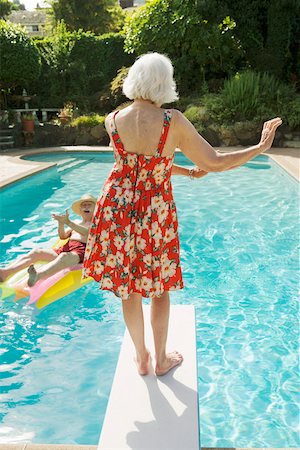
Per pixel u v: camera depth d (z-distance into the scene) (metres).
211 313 4.39
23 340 3.89
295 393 3.22
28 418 2.95
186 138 2.27
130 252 2.25
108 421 2.32
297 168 10.79
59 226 4.82
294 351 3.74
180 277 2.40
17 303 4.41
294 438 2.80
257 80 16.45
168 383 2.57
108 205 2.25
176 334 3.01
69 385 3.30
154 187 2.25
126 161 2.23
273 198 8.86
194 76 18.86
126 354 2.86
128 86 2.25
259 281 5.09
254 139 15.89
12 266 4.67
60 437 2.79
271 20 17.70
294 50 18.16
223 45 17.70
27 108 18.84
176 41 18.05
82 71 19.84
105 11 37.91
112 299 4.66
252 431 2.86
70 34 20.09
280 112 15.85
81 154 15.16
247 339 3.93
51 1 37.22
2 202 8.86
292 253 5.91
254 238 6.52
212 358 3.65
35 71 17.58
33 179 10.53
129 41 18.69
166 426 2.28
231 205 8.41
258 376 3.41
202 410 3.05
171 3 17.94
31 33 51.22
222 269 5.43
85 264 2.37
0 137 16.34
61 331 4.04
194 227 7.09
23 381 3.35
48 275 4.49
